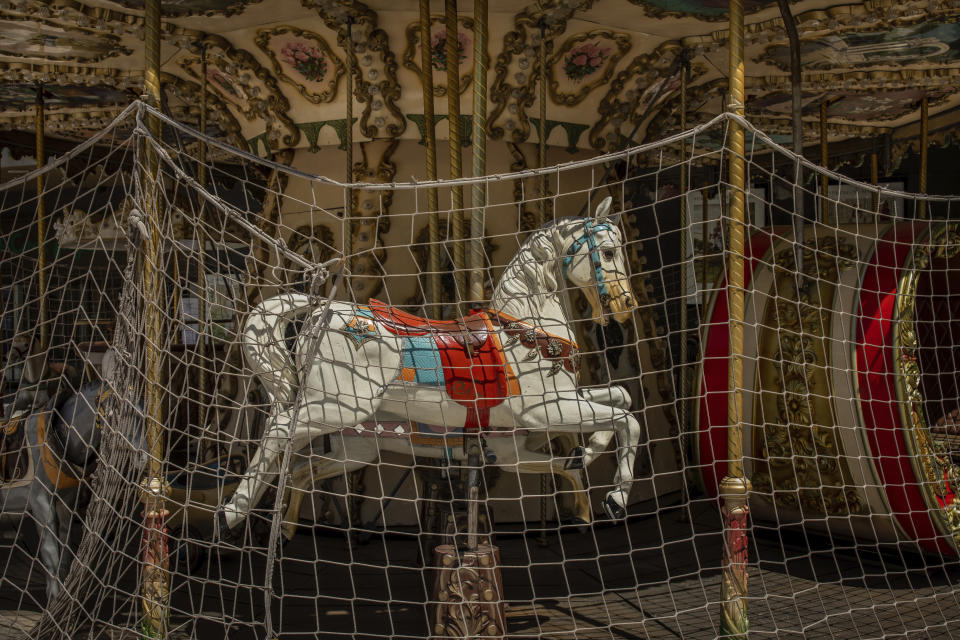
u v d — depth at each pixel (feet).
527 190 21.56
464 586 12.34
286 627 13.78
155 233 12.94
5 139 30.91
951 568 17.51
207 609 14.73
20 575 17.38
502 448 13.79
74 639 13.34
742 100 12.72
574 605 15.10
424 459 17.58
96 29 19.84
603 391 13.78
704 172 37.52
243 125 23.67
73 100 26.61
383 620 14.10
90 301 32.40
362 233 21.03
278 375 12.36
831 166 35.81
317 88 20.88
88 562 13.03
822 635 13.51
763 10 19.40
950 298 23.93
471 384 12.78
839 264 18.86
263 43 20.34
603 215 13.12
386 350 12.76
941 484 17.07
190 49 20.68
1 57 22.31
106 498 12.80
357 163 21.31
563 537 19.89
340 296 20.90
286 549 18.63
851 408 17.51
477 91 14.20
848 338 17.81
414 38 19.42
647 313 24.06
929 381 23.89
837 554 18.75
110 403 13.57
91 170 32.12
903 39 21.24
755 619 14.37
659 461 23.71
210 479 18.53
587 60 20.89
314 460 13.52
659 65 21.63
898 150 31.63
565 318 13.48
